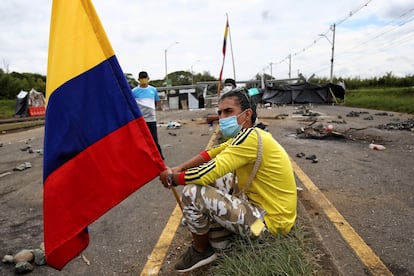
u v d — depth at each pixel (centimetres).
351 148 741
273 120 1431
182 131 1173
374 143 803
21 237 333
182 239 306
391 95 2703
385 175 503
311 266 216
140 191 464
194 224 230
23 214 398
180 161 653
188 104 3241
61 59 202
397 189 434
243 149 221
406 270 248
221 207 221
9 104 3506
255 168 229
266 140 229
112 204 212
